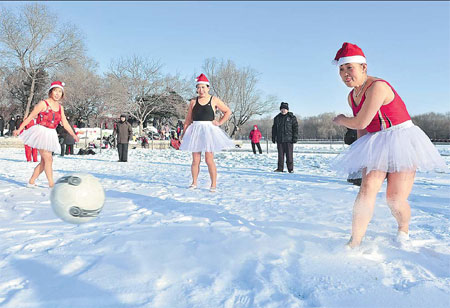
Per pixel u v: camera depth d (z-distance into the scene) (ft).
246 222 12.90
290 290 7.30
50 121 21.29
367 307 6.52
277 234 11.16
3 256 9.12
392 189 10.29
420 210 15.39
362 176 10.36
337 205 16.26
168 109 171.83
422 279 7.77
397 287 7.40
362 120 9.84
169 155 65.21
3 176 27.66
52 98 21.36
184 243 10.24
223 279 7.69
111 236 10.95
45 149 21.13
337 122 10.64
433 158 10.10
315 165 41.93
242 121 192.85
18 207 15.52
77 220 10.41
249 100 186.19
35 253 9.35
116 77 162.81
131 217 13.69
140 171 33.09
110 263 8.57
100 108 158.30
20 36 122.62
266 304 6.59
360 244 9.95
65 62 132.67
